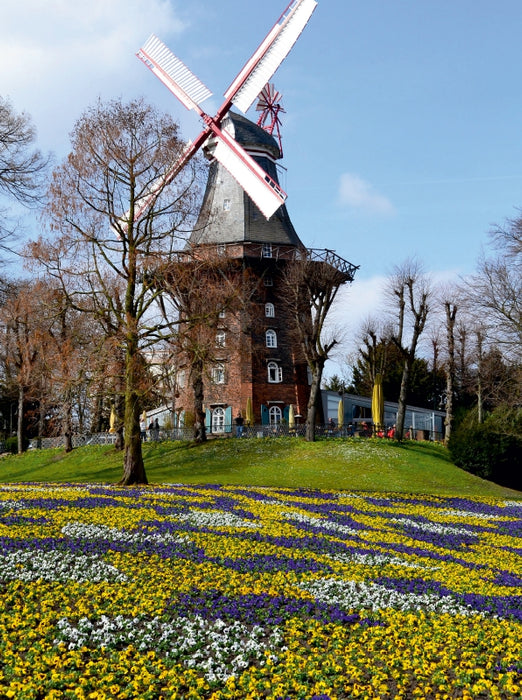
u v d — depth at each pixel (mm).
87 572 15453
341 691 10289
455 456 48375
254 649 11609
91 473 47750
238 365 59656
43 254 32406
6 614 12547
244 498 29609
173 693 9938
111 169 32969
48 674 10305
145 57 52750
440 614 13688
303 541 19953
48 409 63438
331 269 53906
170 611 13320
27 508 22766
